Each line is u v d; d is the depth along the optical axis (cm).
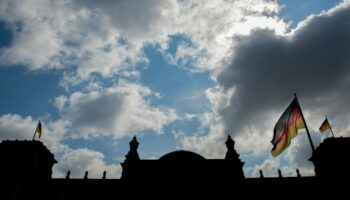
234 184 5300
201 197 5250
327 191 4509
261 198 5419
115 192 5569
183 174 5438
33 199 5094
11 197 4559
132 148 5859
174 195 5284
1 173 4759
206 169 5491
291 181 5553
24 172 4812
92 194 5578
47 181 5600
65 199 5500
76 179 5738
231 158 5612
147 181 5419
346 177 4375
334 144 4600
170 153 5669
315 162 4919
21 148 5031
